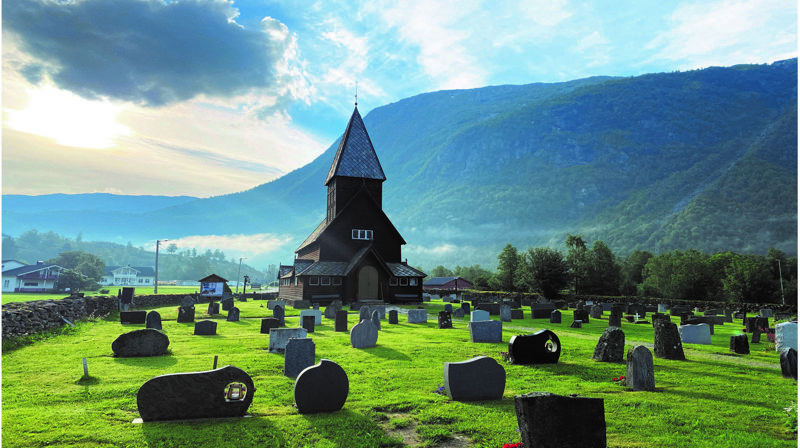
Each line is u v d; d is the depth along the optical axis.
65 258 133.75
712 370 16.47
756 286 79.44
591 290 89.38
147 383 10.28
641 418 10.80
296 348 15.01
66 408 11.17
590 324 35.47
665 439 9.55
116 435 9.38
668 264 89.69
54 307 25.52
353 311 42.47
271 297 73.94
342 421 10.46
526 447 8.29
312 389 11.06
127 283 186.88
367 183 61.25
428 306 53.66
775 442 9.38
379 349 20.45
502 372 12.52
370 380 14.45
